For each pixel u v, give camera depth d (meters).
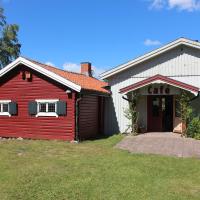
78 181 10.01
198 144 16.73
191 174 11.12
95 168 11.66
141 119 21.66
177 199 8.65
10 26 48.72
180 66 20.67
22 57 19.48
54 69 20.94
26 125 19.80
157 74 19.88
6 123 20.42
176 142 17.19
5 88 20.45
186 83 20.44
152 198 8.67
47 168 11.60
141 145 16.48
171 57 20.88
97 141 18.52
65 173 10.93
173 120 21.09
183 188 9.59
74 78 20.86
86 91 18.77
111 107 22.09
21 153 14.59
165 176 10.82
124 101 21.81
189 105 19.59
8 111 20.38
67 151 15.12
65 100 18.69
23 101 19.92
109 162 12.62
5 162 12.61
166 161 12.91
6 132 20.39
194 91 18.73
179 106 20.47
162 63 21.06
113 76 22.11
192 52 20.47
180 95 19.59
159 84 20.08
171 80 19.00
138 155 14.10
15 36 49.03
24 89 19.88
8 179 10.20
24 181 9.97
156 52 20.88
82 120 19.28
